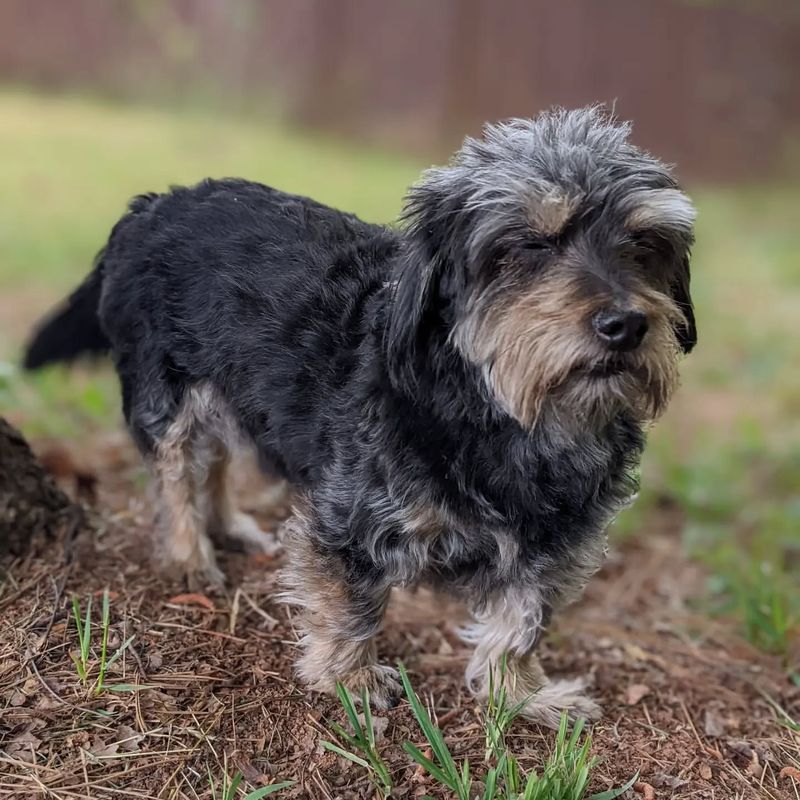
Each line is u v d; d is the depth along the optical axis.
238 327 0.58
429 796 0.49
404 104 4.02
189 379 0.61
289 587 0.58
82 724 0.50
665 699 0.62
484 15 3.77
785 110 3.89
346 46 3.99
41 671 0.52
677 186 0.54
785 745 0.59
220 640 0.57
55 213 1.89
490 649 0.58
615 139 0.54
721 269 2.16
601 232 0.50
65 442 0.83
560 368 0.48
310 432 0.55
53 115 3.12
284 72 3.97
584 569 0.56
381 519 0.51
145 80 3.85
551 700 0.58
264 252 0.58
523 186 0.49
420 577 0.55
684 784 0.53
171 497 0.63
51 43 3.75
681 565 0.85
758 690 0.65
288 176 2.57
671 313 0.51
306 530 0.55
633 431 0.55
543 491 0.51
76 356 0.72
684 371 1.44
